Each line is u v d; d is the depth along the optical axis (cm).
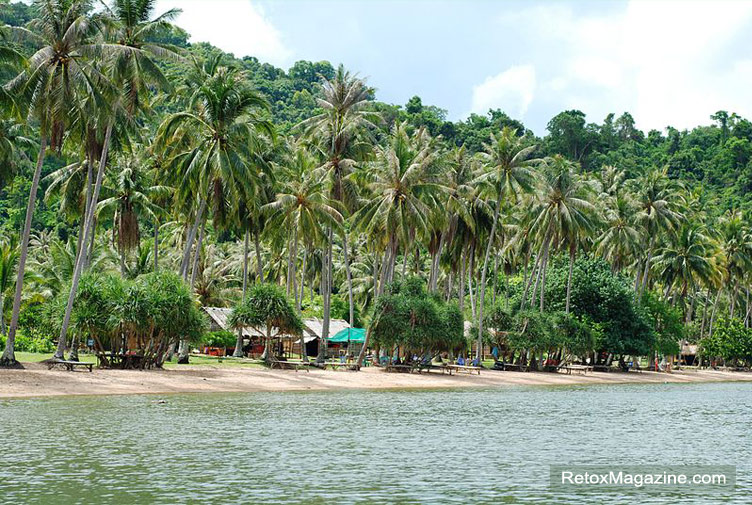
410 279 7262
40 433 3002
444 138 17712
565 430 3575
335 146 7356
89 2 4791
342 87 7462
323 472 2361
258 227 7038
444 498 2053
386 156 7000
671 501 2119
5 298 7231
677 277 11125
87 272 5594
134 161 6781
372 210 7031
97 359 6047
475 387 6512
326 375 6353
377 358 7662
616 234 9981
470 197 8188
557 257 11138
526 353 8888
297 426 3419
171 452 2658
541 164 8894
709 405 5378
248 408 4106
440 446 2945
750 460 2792
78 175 6494
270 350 6725
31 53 5175
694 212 12775
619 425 3866
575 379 8212
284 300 6575
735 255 11975
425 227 6888
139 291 5369
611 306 9538
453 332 7169
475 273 11144
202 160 5631
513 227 9688
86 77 4609
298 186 6669
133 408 3897
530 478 2358
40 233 12412
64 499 1969
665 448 3067
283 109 18538
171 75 6912
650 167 19312
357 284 12031
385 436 3180
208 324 5728
